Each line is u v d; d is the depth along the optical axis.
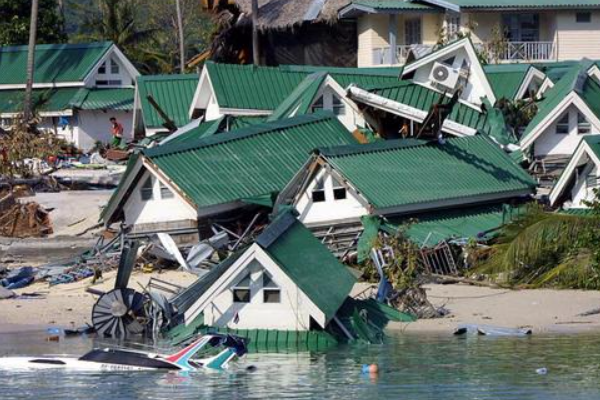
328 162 170.75
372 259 159.00
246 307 131.38
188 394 115.56
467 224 173.00
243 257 130.25
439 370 120.75
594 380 116.69
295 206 172.75
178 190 174.38
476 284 157.12
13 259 186.12
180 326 136.75
